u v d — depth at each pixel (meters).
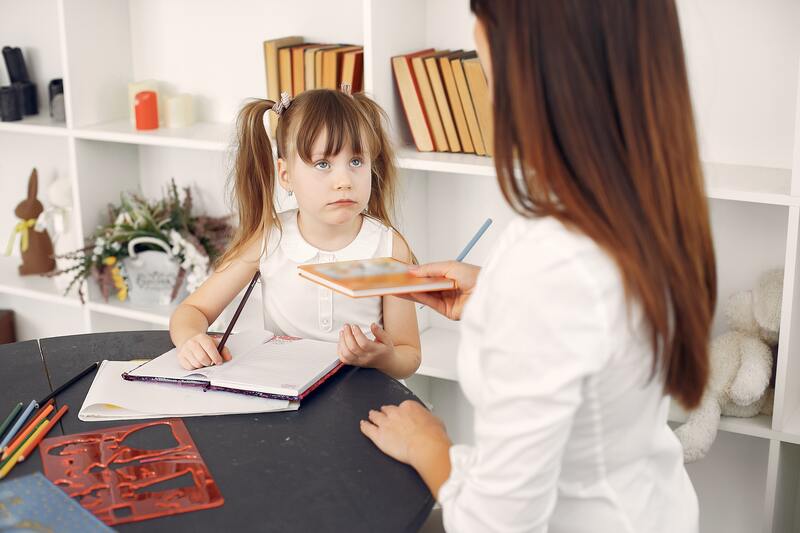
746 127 1.77
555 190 0.80
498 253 0.88
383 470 1.07
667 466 0.99
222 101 2.37
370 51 1.85
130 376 1.31
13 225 2.78
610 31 0.78
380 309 1.65
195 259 2.25
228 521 0.97
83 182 2.36
